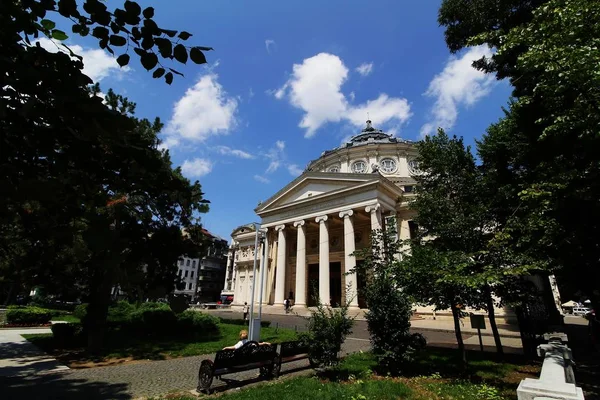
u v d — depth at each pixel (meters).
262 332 17.22
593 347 12.49
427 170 12.47
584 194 6.61
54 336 12.63
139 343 13.26
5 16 1.65
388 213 32.25
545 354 5.90
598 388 6.88
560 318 16.62
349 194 32.34
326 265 31.53
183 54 1.83
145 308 17.28
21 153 1.71
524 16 10.19
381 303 8.54
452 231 9.64
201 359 10.96
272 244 41.78
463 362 8.20
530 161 10.66
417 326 21.20
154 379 8.30
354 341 14.70
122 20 1.71
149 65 1.89
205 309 45.78
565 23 5.10
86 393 7.08
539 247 8.60
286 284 39.09
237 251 54.91
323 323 8.31
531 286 9.37
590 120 5.16
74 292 12.52
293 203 36.72
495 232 8.98
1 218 1.59
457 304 8.65
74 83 1.59
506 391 6.45
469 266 7.75
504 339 15.64
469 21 11.41
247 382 7.90
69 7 1.68
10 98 1.56
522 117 9.81
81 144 1.74
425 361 9.67
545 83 5.93
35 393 7.05
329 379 7.86
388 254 9.69
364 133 50.97
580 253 8.37
